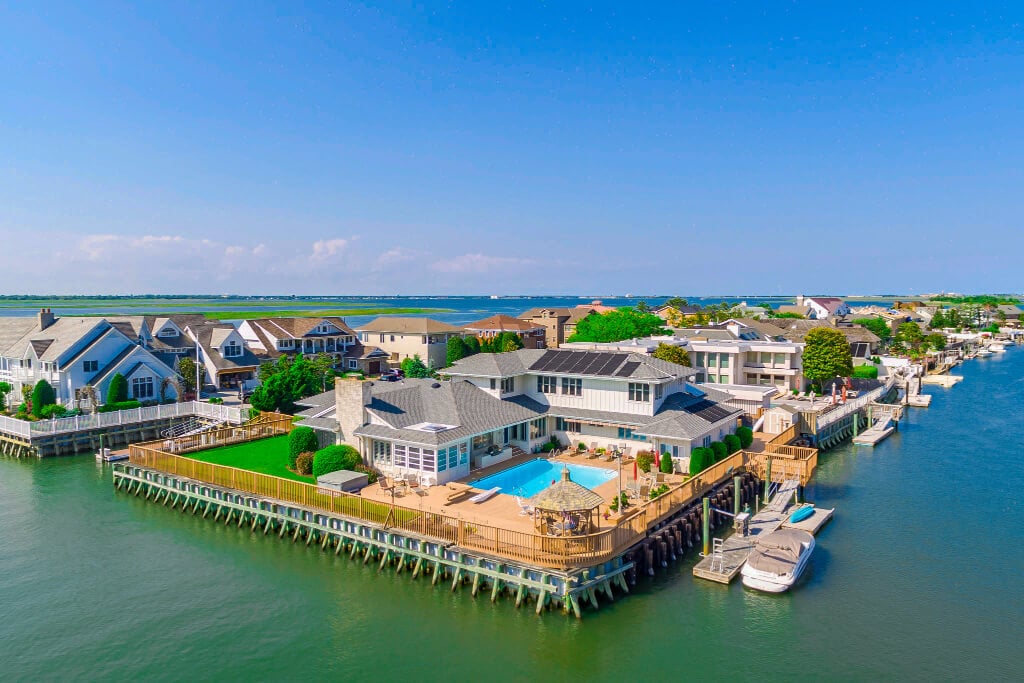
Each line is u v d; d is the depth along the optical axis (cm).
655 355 7331
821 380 8006
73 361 6475
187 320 8950
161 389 7025
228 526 4038
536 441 4922
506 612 2961
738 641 2747
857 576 3338
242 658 2647
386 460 4266
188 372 7650
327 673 2550
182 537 3869
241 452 5069
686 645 2717
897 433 6806
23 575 3375
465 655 2648
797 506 4300
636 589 3173
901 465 5500
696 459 4212
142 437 6172
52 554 3631
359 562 3494
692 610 2986
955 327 19075
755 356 8288
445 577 3256
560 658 2623
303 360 8006
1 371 7331
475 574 3083
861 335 10912
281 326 9900
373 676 2528
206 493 4216
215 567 3466
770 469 4412
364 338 10781
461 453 4231
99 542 3797
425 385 4881
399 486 3988
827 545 3731
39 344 6775
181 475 4441
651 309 19938
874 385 8775
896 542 3775
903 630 2841
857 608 3019
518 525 3312
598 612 2950
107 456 5338
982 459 5694
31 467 5294
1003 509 4338
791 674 2531
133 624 2906
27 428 5466
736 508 3866
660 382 4600
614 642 2730
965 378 10962
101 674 2553
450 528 3200
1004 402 8631
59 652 2695
